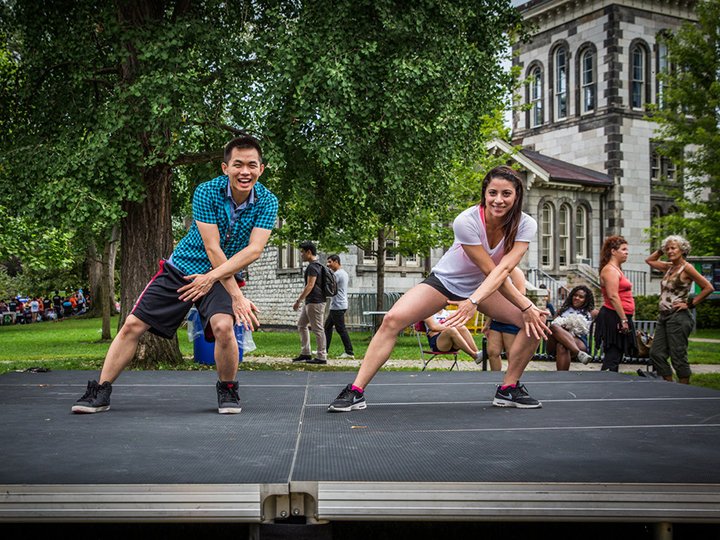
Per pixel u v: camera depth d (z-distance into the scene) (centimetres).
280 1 1238
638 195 3625
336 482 247
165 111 1028
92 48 1187
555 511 248
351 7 1152
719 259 2659
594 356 1301
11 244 2145
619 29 3647
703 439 349
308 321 1370
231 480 253
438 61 1173
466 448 323
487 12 1339
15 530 278
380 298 2156
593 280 3238
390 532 287
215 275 430
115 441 340
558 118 3959
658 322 840
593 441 342
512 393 473
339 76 1072
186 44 1153
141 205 1239
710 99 2598
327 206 1430
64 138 1149
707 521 249
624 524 290
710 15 2580
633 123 3662
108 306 2269
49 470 271
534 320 444
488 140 2412
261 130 1158
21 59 1293
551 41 3959
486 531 289
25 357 1625
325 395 536
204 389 575
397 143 1171
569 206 3431
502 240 433
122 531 283
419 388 591
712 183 2625
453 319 413
